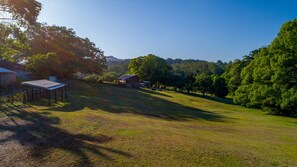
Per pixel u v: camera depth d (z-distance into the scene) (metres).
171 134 9.85
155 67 74.81
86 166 6.20
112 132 9.58
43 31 46.03
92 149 7.43
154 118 18.41
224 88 62.62
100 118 12.93
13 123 10.88
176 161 6.75
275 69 25.83
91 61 54.81
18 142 8.05
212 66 134.88
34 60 34.28
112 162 6.50
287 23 26.23
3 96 19.52
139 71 75.31
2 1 18.77
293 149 9.25
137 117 17.19
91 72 56.28
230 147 8.38
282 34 26.77
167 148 7.73
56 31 48.12
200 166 6.52
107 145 7.88
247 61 49.78
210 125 17.28
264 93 27.41
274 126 19.19
